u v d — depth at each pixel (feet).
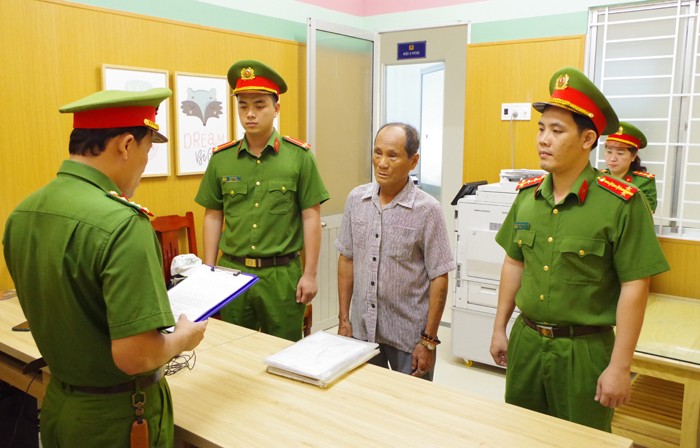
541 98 11.46
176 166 9.86
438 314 6.31
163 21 9.44
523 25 12.17
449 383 10.43
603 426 5.15
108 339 3.61
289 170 7.75
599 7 11.00
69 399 3.77
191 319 4.35
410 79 15.01
